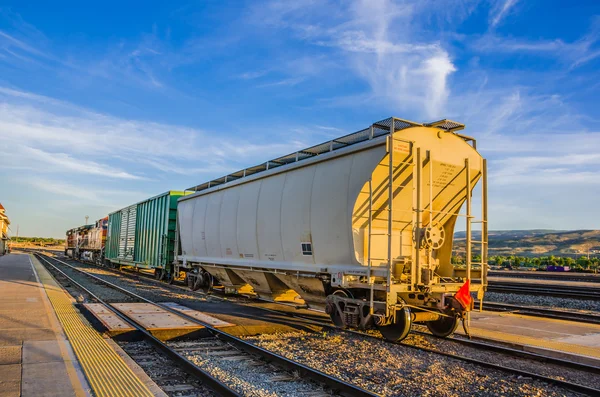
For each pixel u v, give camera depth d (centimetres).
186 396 565
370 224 887
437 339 986
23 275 2356
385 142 889
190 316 1096
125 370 594
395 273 916
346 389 582
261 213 1306
